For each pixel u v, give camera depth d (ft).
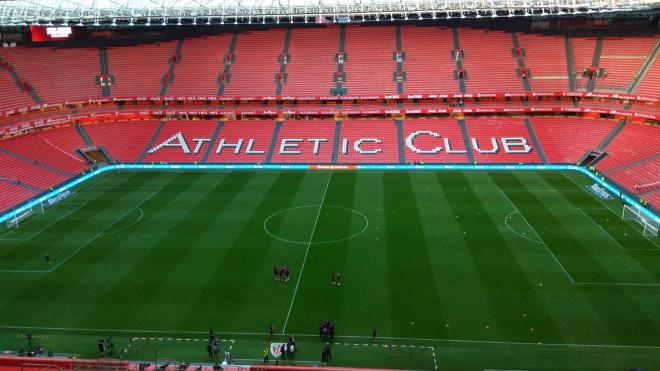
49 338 110.42
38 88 261.85
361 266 140.15
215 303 122.93
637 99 240.53
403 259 143.84
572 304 119.24
